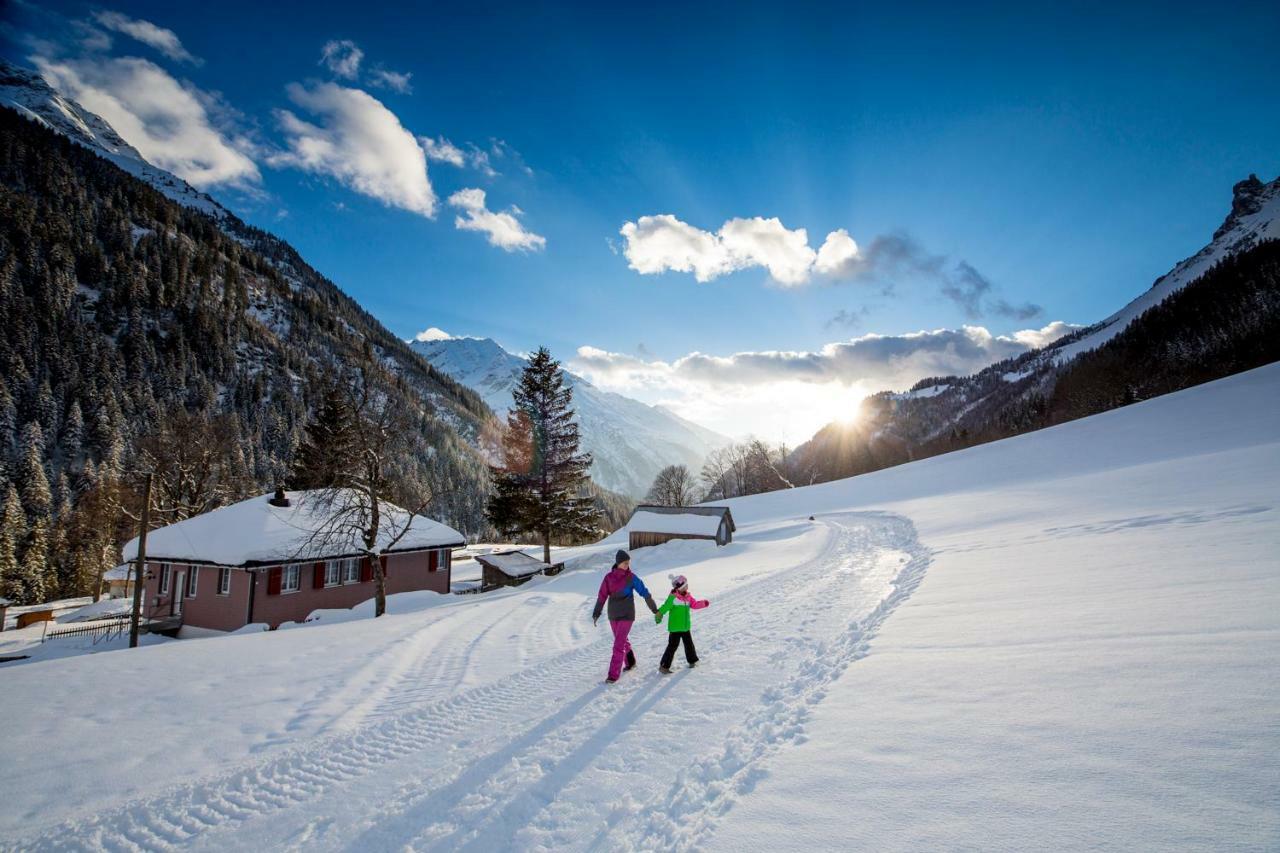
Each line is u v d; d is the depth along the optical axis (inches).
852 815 135.0
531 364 1624.0
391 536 1136.8
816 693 227.1
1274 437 1236.5
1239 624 198.7
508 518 1590.8
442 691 360.5
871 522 1450.5
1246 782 112.2
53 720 334.6
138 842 206.8
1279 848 93.4
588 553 1774.1
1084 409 4180.6
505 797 200.7
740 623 424.8
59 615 1424.7
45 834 215.0
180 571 1088.2
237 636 585.0
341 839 192.4
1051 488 1200.8
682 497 3762.3
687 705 257.0
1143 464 1268.5
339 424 1551.4
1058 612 265.6
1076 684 177.8
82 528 1941.4
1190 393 2278.5
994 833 116.0
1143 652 191.6
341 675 416.8
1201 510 501.7
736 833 141.2
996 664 211.9
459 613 700.7
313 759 262.8
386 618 710.5
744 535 1770.4
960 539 718.5
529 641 505.0
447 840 180.2
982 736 157.5
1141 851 101.4
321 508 1106.7
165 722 329.4
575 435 1609.3
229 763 271.4
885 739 169.8
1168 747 130.8
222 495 1918.1
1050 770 133.2
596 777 201.9
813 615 407.2
